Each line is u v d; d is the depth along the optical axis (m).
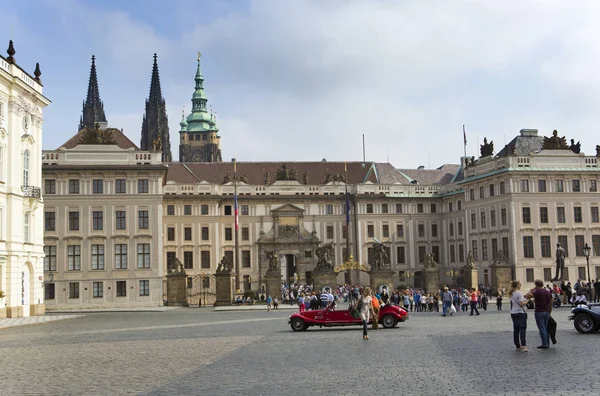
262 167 163.62
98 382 27.14
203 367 30.81
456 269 151.88
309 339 43.97
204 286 122.81
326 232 153.75
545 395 22.02
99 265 119.50
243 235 149.50
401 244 156.25
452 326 52.97
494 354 32.56
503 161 129.12
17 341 47.84
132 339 47.41
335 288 112.31
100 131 122.44
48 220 119.38
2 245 78.00
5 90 79.62
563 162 129.88
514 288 34.16
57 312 103.75
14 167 81.56
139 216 121.00
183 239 146.12
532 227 126.62
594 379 24.66
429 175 172.00
